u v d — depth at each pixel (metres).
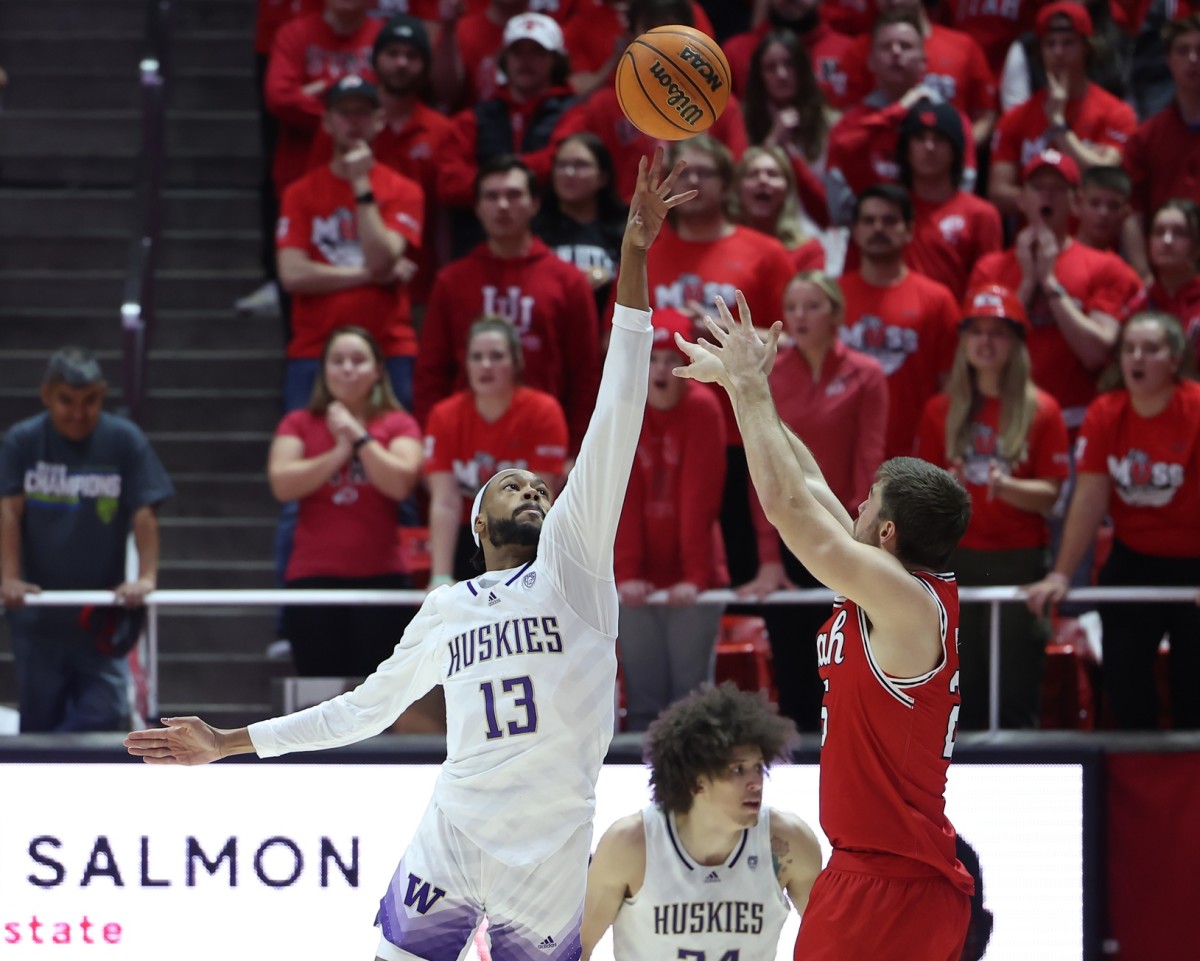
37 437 16.70
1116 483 16.09
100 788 14.81
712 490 15.80
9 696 20.03
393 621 16.84
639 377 10.25
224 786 14.77
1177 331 15.78
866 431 16.27
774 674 16.92
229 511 21.78
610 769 14.73
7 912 14.77
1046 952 14.73
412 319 21.52
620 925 11.25
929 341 17.92
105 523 16.77
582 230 19.78
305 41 22.69
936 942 9.97
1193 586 15.98
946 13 25.08
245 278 24.33
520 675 10.30
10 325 23.59
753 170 19.16
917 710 9.87
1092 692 17.28
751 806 10.71
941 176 20.00
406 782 14.76
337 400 16.77
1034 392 16.17
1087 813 14.77
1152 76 25.31
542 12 23.59
